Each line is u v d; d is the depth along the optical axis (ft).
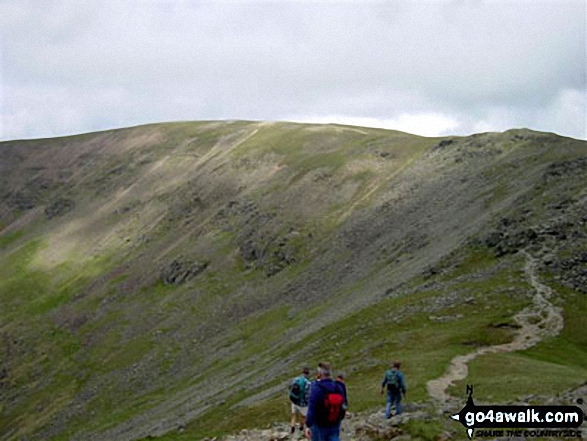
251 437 99.66
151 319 553.64
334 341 254.68
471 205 441.68
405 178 619.26
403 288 315.37
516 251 301.22
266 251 583.17
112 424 339.57
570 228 301.63
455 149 634.84
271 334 385.91
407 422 84.43
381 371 169.78
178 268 624.18
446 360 169.37
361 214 576.61
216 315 506.89
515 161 516.32
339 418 60.95
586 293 234.17
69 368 529.45
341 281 442.50
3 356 597.93
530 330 204.85
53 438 401.08
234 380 293.02
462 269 307.17
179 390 355.77
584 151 474.49
